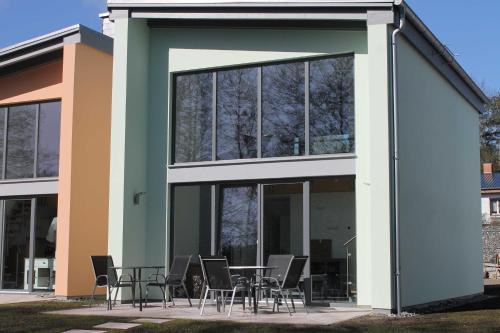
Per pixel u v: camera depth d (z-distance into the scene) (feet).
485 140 159.33
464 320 29.45
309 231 36.81
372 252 32.65
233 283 33.53
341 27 36.86
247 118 39.42
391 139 33.22
